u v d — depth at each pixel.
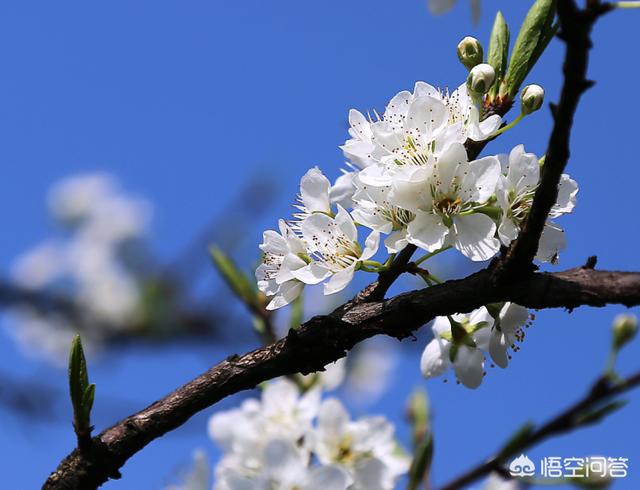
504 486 0.77
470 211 0.70
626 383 0.74
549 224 0.70
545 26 0.70
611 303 0.66
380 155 0.70
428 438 0.73
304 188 0.72
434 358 0.74
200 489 0.76
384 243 0.69
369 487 0.79
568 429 0.74
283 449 0.77
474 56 0.71
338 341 0.67
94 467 0.68
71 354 0.68
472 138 0.70
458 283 0.67
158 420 0.68
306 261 0.71
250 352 0.68
